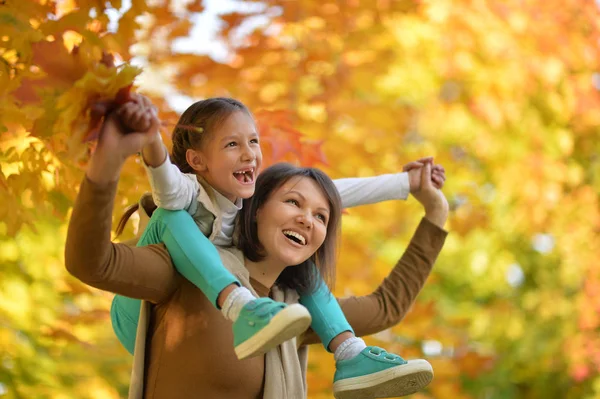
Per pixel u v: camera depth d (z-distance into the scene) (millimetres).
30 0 4648
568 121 11852
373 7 8609
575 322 11875
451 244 11969
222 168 3607
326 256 3977
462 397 9367
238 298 3309
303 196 3760
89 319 6840
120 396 7918
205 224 3650
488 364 9539
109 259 3293
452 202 11500
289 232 3742
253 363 3641
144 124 3113
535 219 11336
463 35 10102
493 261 11961
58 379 6918
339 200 3887
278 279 3998
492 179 11594
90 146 3736
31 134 3842
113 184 3141
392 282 4512
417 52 10219
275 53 8023
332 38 8375
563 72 11289
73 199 4820
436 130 10688
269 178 3801
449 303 12023
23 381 6730
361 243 8844
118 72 3076
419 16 9914
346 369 3824
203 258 3438
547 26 10898
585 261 11773
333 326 3943
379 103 9016
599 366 11562
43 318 6809
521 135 11242
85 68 3520
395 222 9750
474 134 10969
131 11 5070
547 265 12477
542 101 11562
